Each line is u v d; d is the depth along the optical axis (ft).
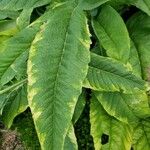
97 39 2.61
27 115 2.77
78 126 2.61
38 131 2.11
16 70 2.36
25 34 2.42
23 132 2.72
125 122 2.35
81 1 2.41
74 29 2.30
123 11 2.77
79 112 2.43
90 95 2.60
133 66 2.42
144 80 2.36
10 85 2.56
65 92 2.16
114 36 2.36
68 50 2.24
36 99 2.17
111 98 2.39
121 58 2.31
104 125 2.40
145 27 2.58
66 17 2.35
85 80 2.32
